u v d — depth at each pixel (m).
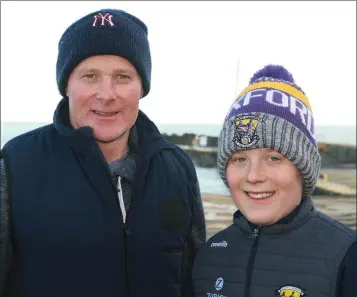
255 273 1.78
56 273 1.71
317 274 1.68
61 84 1.93
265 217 1.75
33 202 1.72
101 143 1.88
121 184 1.90
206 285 1.90
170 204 1.96
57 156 1.83
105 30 1.80
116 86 1.85
